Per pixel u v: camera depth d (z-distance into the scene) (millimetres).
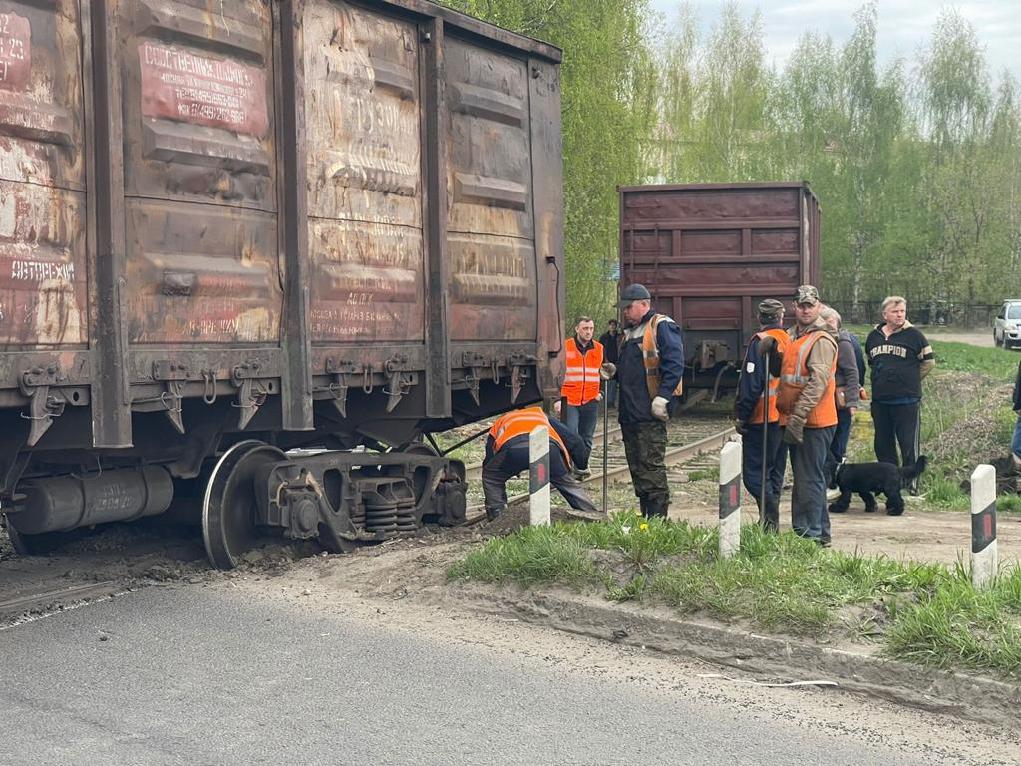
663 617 6270
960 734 5074
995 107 66812
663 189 19797
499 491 9578
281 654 5977
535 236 10508
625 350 9141
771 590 6195
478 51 9805
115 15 6652
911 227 62906
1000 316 46125
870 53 62844
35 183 6266
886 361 12328
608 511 10023
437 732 4918
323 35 8164
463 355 9469
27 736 4766
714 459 16109
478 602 6922
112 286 6562
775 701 5461
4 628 6395
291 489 8266
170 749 4652
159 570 7789
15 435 6719
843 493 11492
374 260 8633
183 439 8094
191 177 7152
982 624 5547
